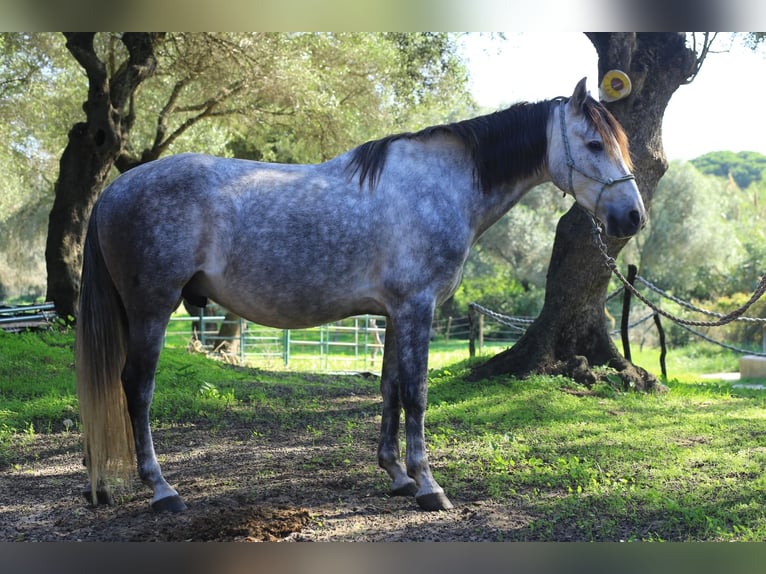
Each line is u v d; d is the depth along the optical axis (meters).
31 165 18.95
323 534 4.18
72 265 13.70
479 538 4.15
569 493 5.06
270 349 22.19
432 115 20.17
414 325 4.66
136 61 13.52
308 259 4.57
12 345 10.98
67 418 7.82
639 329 28.78
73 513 4.61
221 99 15.84
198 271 4.55
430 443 6.71
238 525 4.19
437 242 4.68
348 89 17.38
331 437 7.19
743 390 10.97
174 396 8.81
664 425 7.62
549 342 10.13
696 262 31.12
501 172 4.93
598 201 4.82
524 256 32.97
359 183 4.69
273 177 4.69
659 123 10.18
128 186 4.57
